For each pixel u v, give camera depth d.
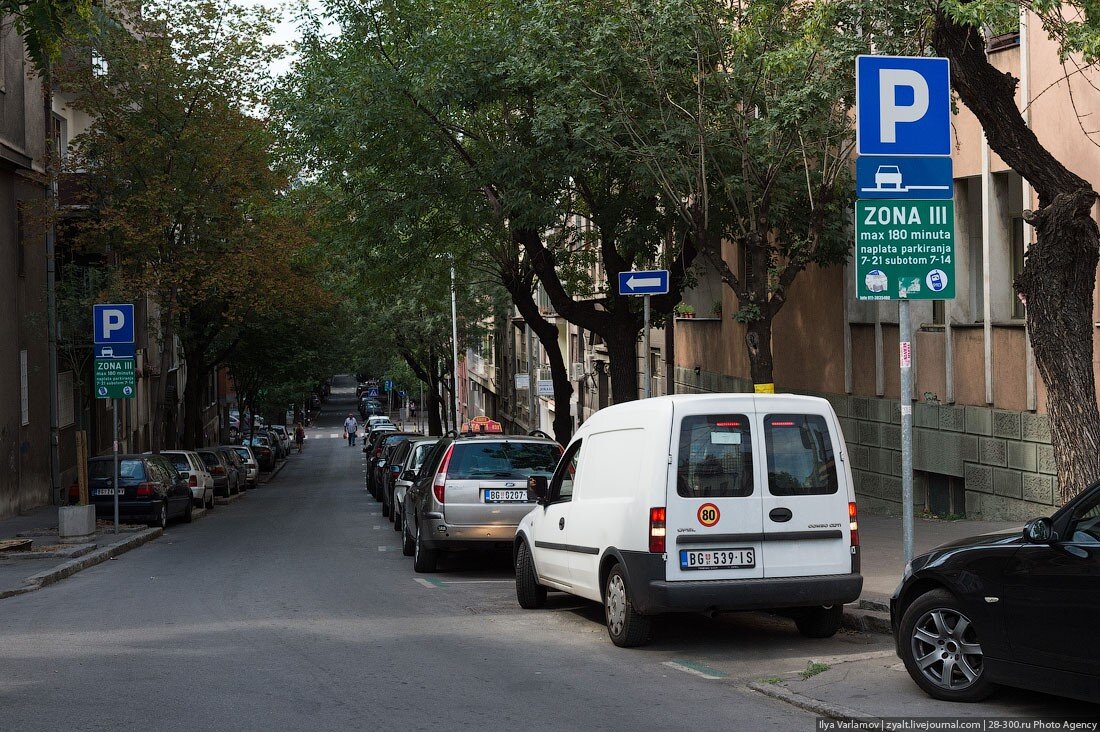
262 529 24.69
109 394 21.23
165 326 30.41
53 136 30.78
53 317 28.95
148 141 28.45
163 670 8.55
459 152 19.50
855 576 8.94
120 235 28.89
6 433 25.94
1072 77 14.09
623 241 18.80
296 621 11.07
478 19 19.78
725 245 25.69
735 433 8.88
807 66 14.42
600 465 9.88
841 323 20.28
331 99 19.81
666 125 15.59
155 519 24.00
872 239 8.95
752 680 7.80
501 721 6.70
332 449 87.19
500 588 13.67
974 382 16.34
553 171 17.62
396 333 52.72
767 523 8.80
